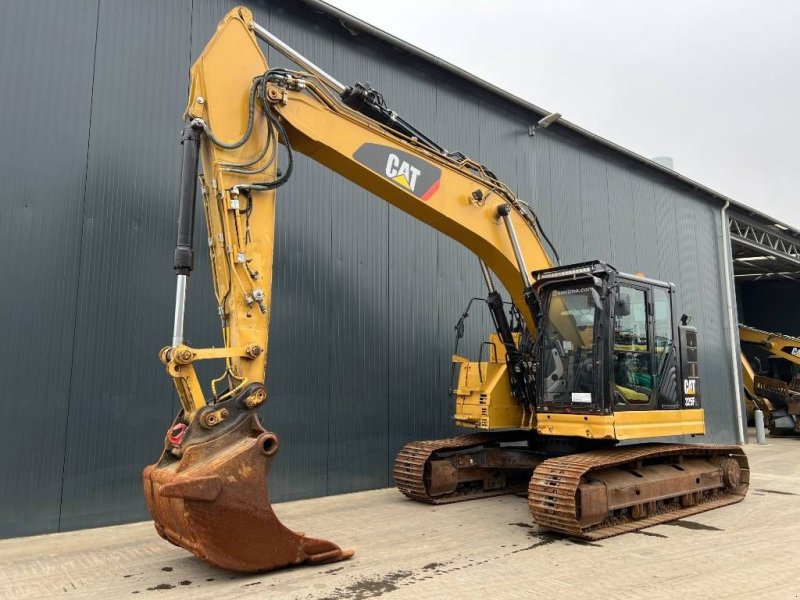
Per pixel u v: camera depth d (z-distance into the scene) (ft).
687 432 25.62
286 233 29.09
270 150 18.60
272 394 27.91
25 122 23.00
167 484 14.29
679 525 22.88
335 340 30.30
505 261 25.08
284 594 15.20
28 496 21.89
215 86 18.22
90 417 23.39
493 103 40.73
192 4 27.66
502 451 28.09
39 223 22.95
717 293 59.52
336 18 31.96
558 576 16.66
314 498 28.55
